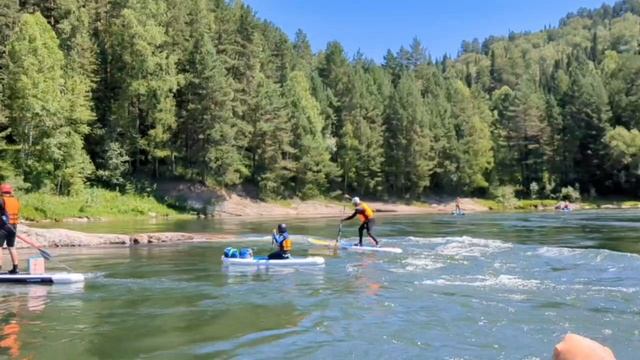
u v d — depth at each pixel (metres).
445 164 73.81
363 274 13.58
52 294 10.88
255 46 60.34
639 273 13.43
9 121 43.66
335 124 71.50
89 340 7.55
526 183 81.56
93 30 52.91
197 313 9.23
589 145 79.56
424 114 71.31
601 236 24.20
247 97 58.00
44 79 42.59
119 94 50.56
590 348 2.25
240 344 7.39
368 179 68.94
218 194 53.06
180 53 55.38
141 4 51.38
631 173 74.75
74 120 45.44
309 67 88.31
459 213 54.44
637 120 80.62
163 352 7.02
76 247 19.73
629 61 87.19
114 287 11.72
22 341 7.49
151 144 51.19
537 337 7.78
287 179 61.16
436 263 15.53
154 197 49.47
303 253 18.19
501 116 89.56
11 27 47.66
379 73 88.81
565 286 11.70
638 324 8.50
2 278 12.16
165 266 14.89
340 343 7.45
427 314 9.15
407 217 46.31
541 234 25.64
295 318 8.86
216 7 65.81
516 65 163.88
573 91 81.81
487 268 14.47
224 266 14.99
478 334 7.91
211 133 51.66
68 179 43.69
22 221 37.22
